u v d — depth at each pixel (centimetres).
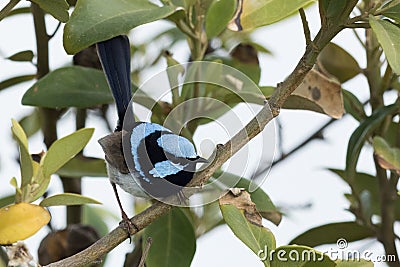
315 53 614
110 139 775
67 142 650
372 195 954
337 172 959
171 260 792
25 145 627
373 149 879
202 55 853
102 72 851
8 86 938
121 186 771
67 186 924
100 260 624
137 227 639
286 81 618
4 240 602
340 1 622
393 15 637
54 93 825
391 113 867
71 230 840
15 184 645
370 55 910
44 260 835
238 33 1009
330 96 809
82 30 677
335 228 877
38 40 881
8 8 681
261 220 631
